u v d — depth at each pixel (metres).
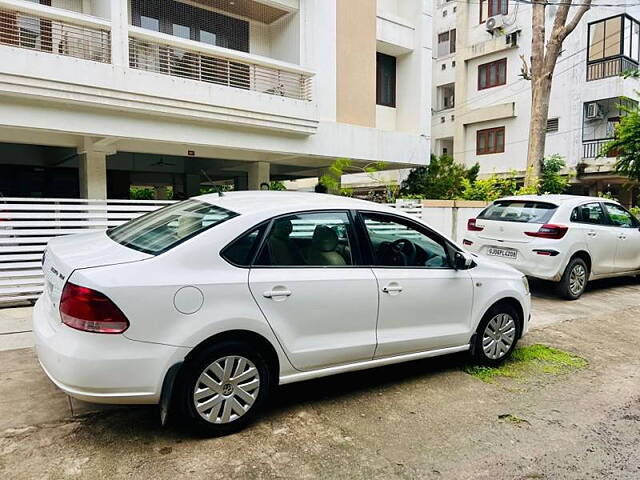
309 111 10.62
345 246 3.69
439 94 25.14
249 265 3.18
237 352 3.09
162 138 9.00
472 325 4.31
